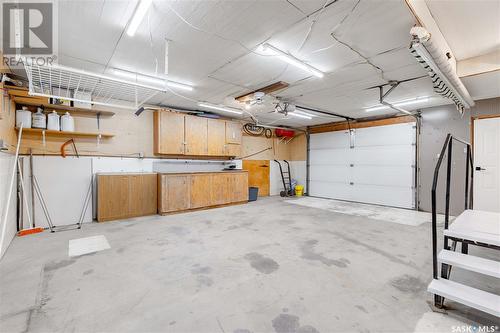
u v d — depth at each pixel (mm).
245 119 7801
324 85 4320
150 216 5098
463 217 2646
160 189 5246
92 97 4648
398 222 4730
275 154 9094
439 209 5641
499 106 4824
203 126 6273
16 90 3346
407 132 6250
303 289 2201
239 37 2723
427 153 5883
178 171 6230
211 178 6137
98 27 2506
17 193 3848
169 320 1758
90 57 3213
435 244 1984
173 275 2449
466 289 1831
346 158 7645
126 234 3803
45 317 1764
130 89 4273
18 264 2646
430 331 1646
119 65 3484
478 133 5098
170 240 3539
